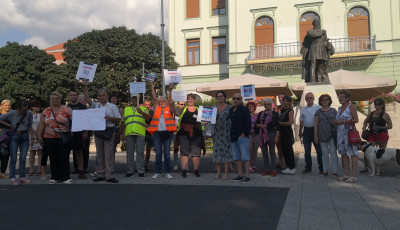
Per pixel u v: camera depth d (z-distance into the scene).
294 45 26.36
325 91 11.95
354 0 25.55
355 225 3.96
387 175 7.51
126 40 28.11
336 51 25.47
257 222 4.12
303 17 26.77
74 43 28.45
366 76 15.60
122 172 8.78
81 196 5.71
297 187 6.28
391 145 12.63
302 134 8.06
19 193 6.05
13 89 33.22
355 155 6.69
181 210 4.72
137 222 4.18
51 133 7.02
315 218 4.26
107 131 7.13
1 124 7.05
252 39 27.52
